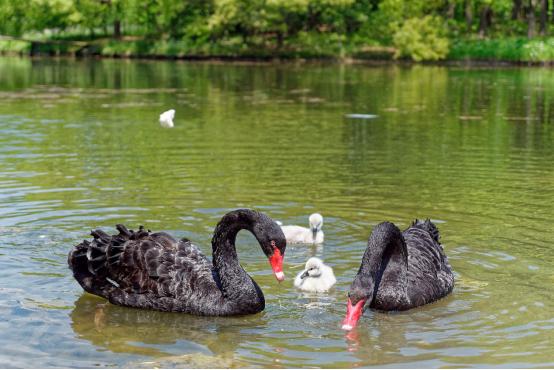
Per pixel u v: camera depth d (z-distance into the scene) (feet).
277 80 110.32
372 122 65.72
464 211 35.40
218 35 170.71
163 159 46.93
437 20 162.09
